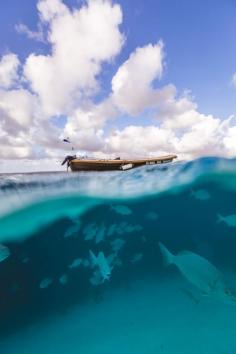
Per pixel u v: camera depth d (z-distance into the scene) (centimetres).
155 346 752
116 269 2094
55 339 884
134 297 1261
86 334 887
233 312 977
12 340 954
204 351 703
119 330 887
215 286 385
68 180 1370
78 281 1948
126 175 1448
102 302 1221
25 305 1459
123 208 977
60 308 1273
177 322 910
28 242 1916
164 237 3147
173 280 1564
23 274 1967
